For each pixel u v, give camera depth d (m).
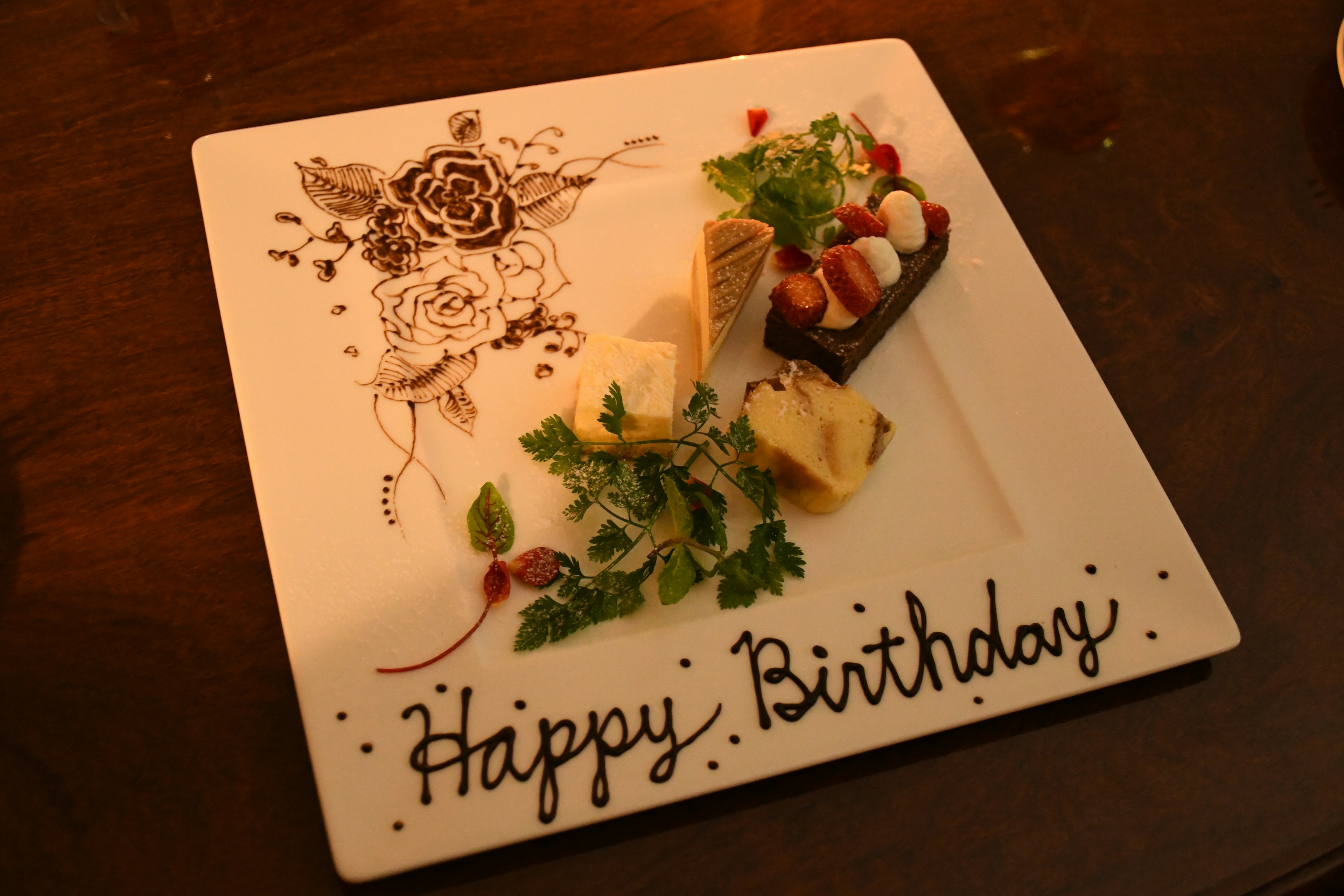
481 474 0.49
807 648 0.46
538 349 0.52
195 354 0.49
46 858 0.41
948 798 0.44
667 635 0.46
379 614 0.45
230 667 0.44
